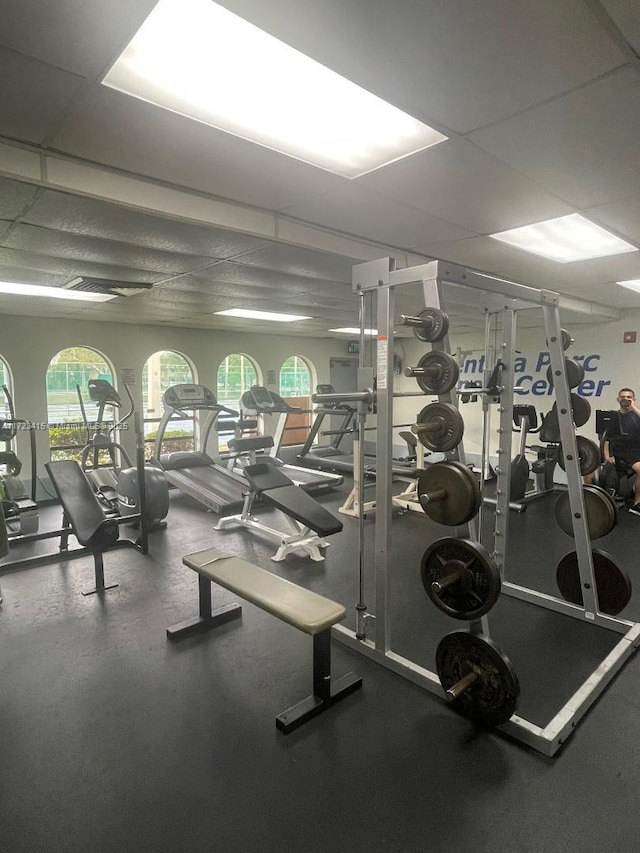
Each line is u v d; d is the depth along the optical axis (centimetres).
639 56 133
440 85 146
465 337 796
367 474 699
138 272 358
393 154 193
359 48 129
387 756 199
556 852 159
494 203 246
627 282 446
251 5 113
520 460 595
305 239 284
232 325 686
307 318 614
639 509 538
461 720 220
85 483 412
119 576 379
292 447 826
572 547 446
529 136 178
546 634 293
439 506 223
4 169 182
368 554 432
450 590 221
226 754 200
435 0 111
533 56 133
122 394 660
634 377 624
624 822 170
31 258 316
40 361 596
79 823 169
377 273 243
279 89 149
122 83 146
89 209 222
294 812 174
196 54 132
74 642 284
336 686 237
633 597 343
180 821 170
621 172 209
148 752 201
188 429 809
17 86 146
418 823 169
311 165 203
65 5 112
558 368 285
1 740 207
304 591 243
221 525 499
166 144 185
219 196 240
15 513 447
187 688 242
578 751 202
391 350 241
